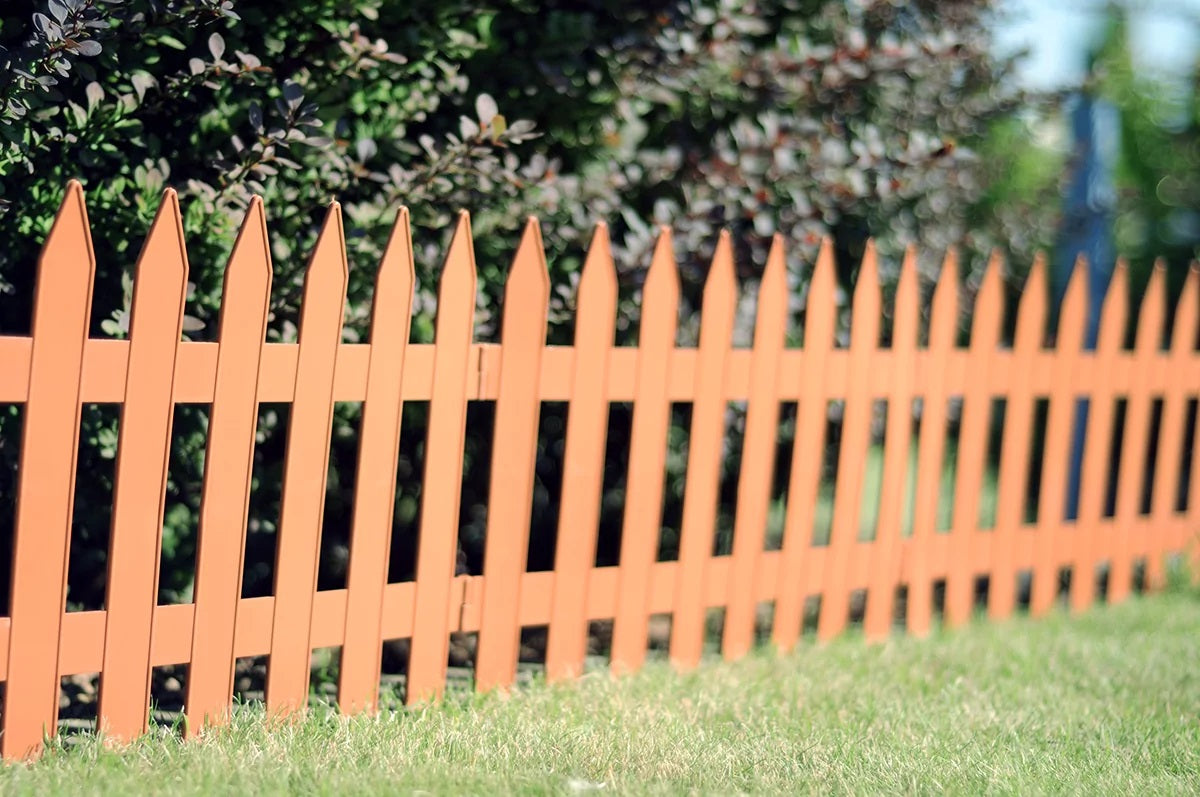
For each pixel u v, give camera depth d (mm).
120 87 4738
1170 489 7660
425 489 4828
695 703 5055
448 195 5379
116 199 4781
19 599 4016
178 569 5250
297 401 4473
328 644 4668
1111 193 9289
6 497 4875
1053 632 6688
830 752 4480
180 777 3875
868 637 6375
